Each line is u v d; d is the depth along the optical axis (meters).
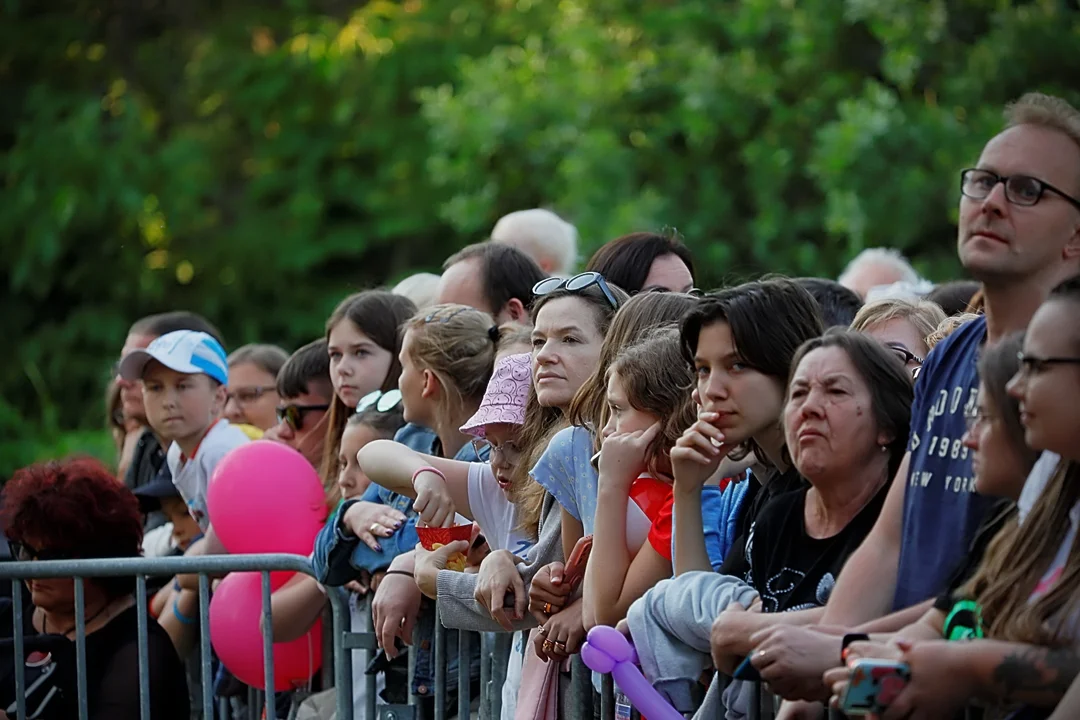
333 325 14.23
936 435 7.82
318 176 45.50
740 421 8.64
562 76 38.38
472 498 11.20
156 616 16.47
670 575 9.05
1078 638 6.64
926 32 33.72
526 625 10.21
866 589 7.71
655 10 39.53
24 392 44.53
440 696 11.33
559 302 10.44
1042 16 34.47
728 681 8.64
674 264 13.12
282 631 13.15
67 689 12.96
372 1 47.69
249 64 46.16
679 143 37.94
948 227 33.66
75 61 48.16
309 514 13.74
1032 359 6.80
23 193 42.91
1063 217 7.65
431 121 40.38
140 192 43.31
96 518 13.34
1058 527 6.92
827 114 35.41
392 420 13.10
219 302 44.41
